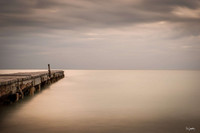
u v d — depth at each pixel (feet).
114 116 45.14
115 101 64.13
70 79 173.37
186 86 113.29
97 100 65.82
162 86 113.80
